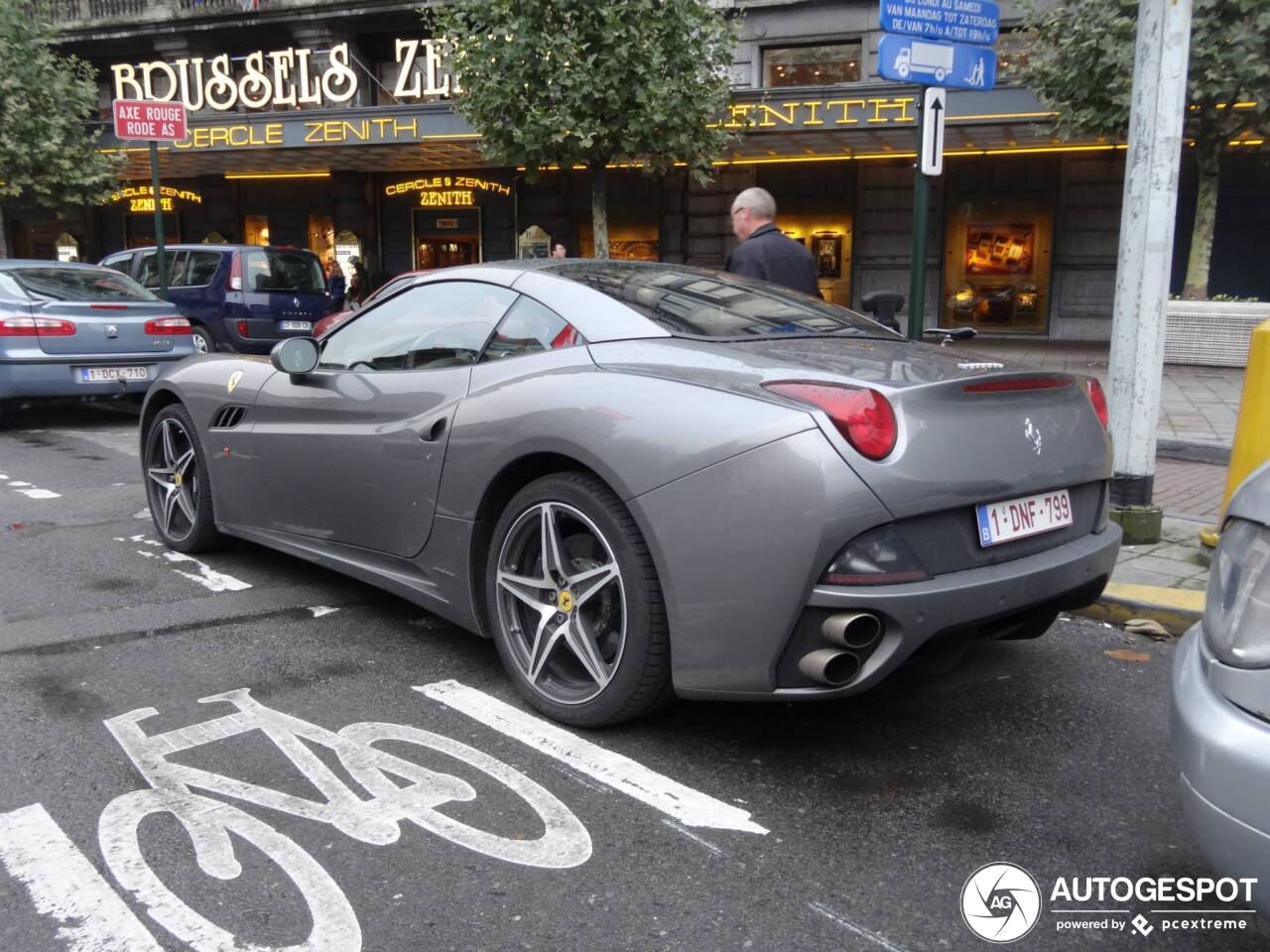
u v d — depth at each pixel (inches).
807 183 759.1
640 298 137.3
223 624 164.6
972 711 135.0
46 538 217.8
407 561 148.9
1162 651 157.4
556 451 122.7
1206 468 292.7
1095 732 129.1
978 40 223.8
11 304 365.4
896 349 131.9
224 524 190.9
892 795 112.7
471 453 134.4
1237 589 75.7
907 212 735.7
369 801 109.5
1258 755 69.0
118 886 94.0
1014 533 115.3
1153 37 186.4
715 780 115.2
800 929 89.3
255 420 178.1
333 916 89.9
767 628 106.0
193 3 918.4
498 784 113.5
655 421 114.0
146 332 389.1
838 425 104.0
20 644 154.9
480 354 143.7
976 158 717.3
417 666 147.5
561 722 128.4
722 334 131.1
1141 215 194.2
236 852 99.7
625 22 406.3
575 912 91.1
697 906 92.3
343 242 892.6
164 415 203.8
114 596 178.2
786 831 105.1
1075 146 663.8
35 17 680.4
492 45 410.0
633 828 105.1
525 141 416.8
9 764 117.0
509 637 133.4
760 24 728.3
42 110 657.6
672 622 112.5
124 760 118.3
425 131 708.0
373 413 153.3
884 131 609.3
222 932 87.5
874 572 103.7
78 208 1032.8
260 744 122.6
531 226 848.9
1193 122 502.9
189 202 987.3
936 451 107.2
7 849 99.7
